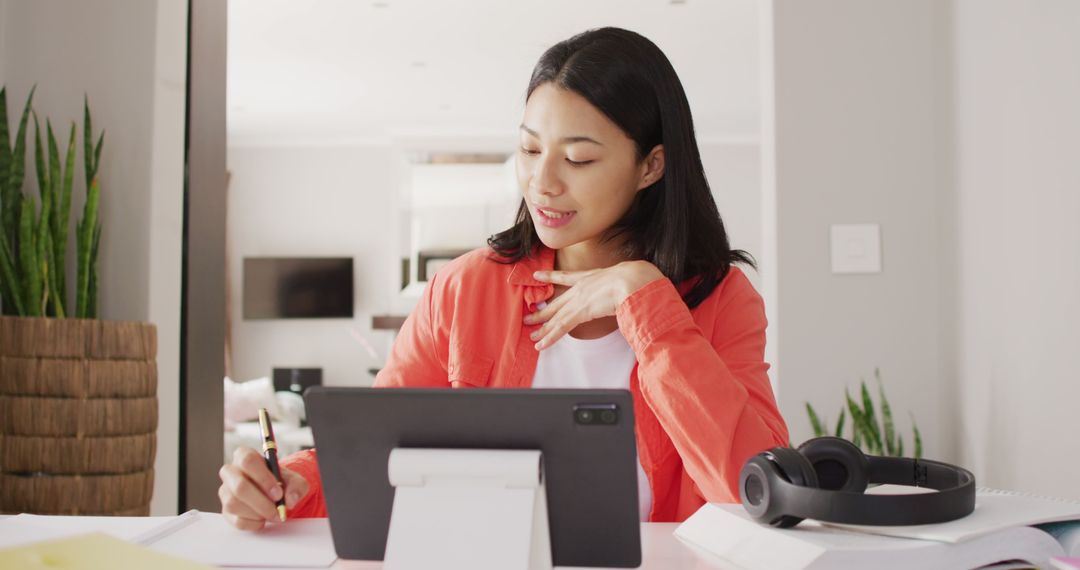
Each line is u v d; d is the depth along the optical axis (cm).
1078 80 167
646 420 136
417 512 79
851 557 78
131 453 235
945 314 231
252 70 644
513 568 77
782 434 126
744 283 145
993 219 204
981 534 79
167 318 266
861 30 239
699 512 102
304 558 89
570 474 79
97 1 264
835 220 237
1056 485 177
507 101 727
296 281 828
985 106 208
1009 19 196
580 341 140
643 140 134
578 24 552
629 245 145
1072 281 170
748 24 552
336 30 565
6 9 266
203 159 284
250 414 709
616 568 83
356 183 850
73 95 263
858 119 238
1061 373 175
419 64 632
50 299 248
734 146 840
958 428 224
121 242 260
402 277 823
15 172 250
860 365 235
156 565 72
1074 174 169
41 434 226
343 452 81
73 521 105
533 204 133
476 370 144
